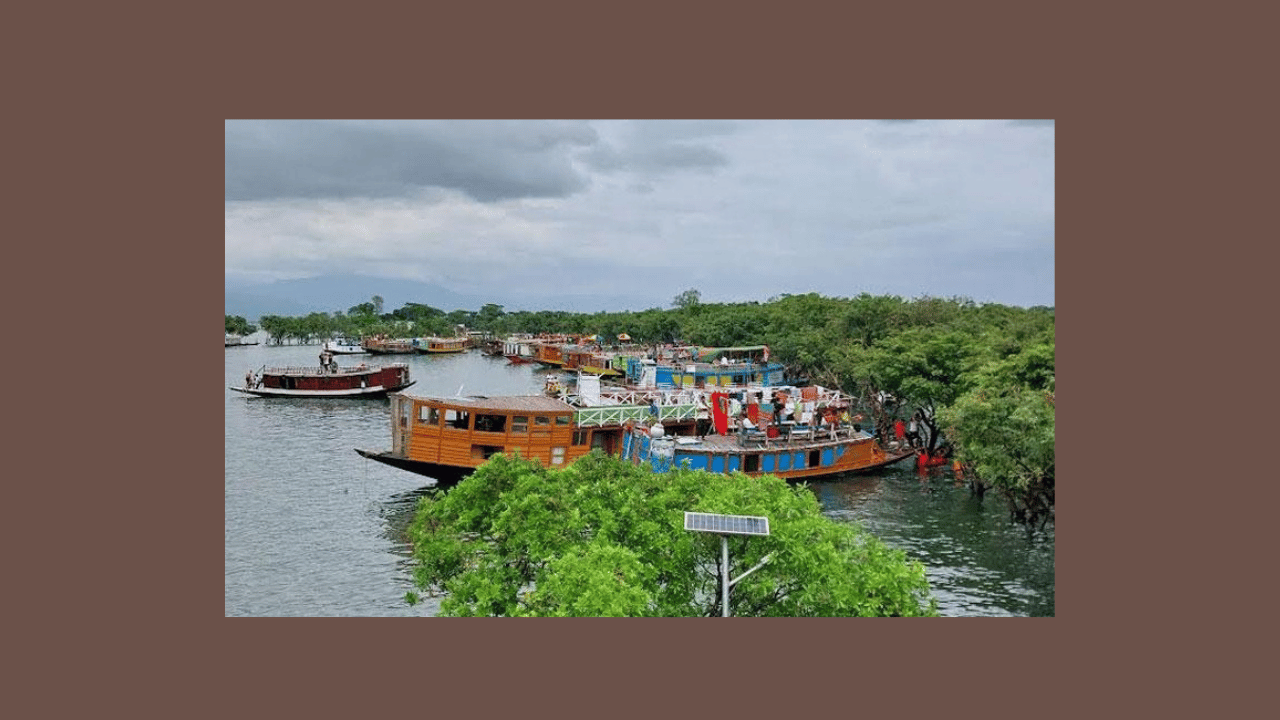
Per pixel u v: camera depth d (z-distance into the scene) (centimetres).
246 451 8456
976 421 4950
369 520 6116
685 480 3650
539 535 3278
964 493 6906
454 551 3441
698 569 3428
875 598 3014
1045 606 4394
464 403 6694
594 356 16600
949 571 4959
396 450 6838
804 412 7775
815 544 3081
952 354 8019
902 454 8119
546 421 6788
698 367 12656
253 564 5138
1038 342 5238
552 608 2897
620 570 2919
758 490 3459
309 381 12644
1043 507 4947
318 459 8094
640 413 7281
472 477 3841
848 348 11212
